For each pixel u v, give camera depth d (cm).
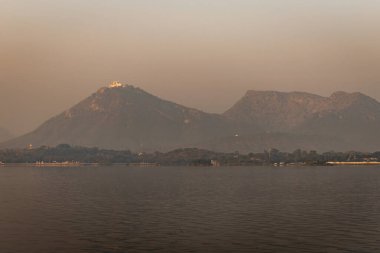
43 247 6956
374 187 17800
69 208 11356
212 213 10288
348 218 9450
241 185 19525
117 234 7856
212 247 6919
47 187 18838
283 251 6681
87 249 6825
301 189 17012
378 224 8675
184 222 9031
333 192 15575
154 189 17512
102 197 14225
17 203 12500
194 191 16438
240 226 8531
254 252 6638
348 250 6681
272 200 12975
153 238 7525
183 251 6700
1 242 7288
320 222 8938
